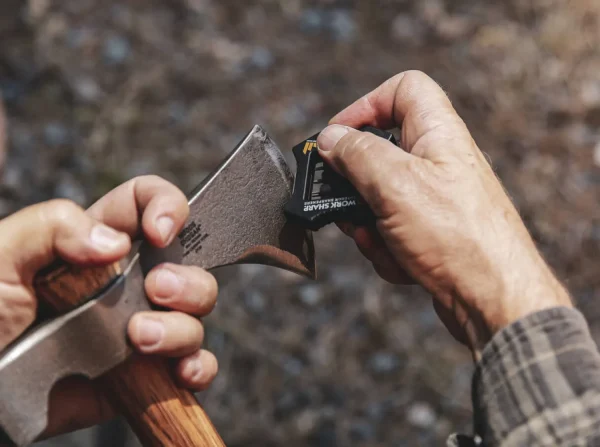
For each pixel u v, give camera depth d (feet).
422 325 10.83
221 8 14.58
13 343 3.12
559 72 13.82
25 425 3.04
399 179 3.39
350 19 14.58
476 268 3.23
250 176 3.54
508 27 14.56
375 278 11.21
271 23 14.42
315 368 10.37
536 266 3.21
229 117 13.01
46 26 13.82
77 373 3.14
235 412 9.96
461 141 3.52
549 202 12.19
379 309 10.86
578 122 13.26
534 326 2.99
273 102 13.25
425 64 13.92
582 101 13.43
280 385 10.19
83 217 3.10
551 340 2.95
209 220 3.43
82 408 4.06
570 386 2.87
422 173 3.39
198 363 3.41
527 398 2.90
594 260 11.62
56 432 4.05
